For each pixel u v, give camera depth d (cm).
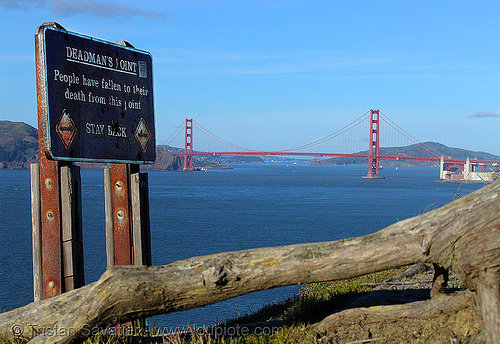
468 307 391
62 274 550
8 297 2442
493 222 332
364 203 9825
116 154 616
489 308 335
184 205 9244
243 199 10869
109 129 607
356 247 395
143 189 646
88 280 2791
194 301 418
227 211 8094
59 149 534
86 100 573
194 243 4566
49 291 550
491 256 331
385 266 390
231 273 408
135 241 628
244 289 414
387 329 420
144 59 673
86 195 11188
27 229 5647
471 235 343
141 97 664
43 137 524
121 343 505
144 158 662
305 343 436
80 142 562
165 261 3559
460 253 353
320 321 471
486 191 370
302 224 6231
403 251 381
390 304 470
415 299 488
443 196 11881
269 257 410
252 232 5428
